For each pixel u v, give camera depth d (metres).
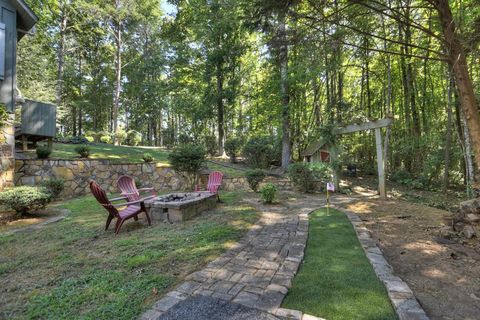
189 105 15.88
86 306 2.04
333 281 2.43
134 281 2.44
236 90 14.23
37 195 5.13
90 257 3.07
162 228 4.35
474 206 3.88
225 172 10.70
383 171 7.94
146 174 9.73
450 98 9.52
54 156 8.45
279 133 13.98
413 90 12.13
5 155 6.58
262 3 4.13
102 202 4.09
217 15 12.23
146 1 17.83
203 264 2.83
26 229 4.35
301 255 3.08
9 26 6.76
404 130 13.38
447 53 4.28
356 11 4.44
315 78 11.05
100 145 13.38
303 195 8.37
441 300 2.18
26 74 12.80
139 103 22.89
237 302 2.06
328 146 9.55
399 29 9.32
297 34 4.66
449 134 9.66
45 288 2.35
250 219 4.81
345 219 4.89
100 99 22.48
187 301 2.07
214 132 20.23
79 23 16.48
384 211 5.60
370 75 13.77
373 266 2.76
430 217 4.95
